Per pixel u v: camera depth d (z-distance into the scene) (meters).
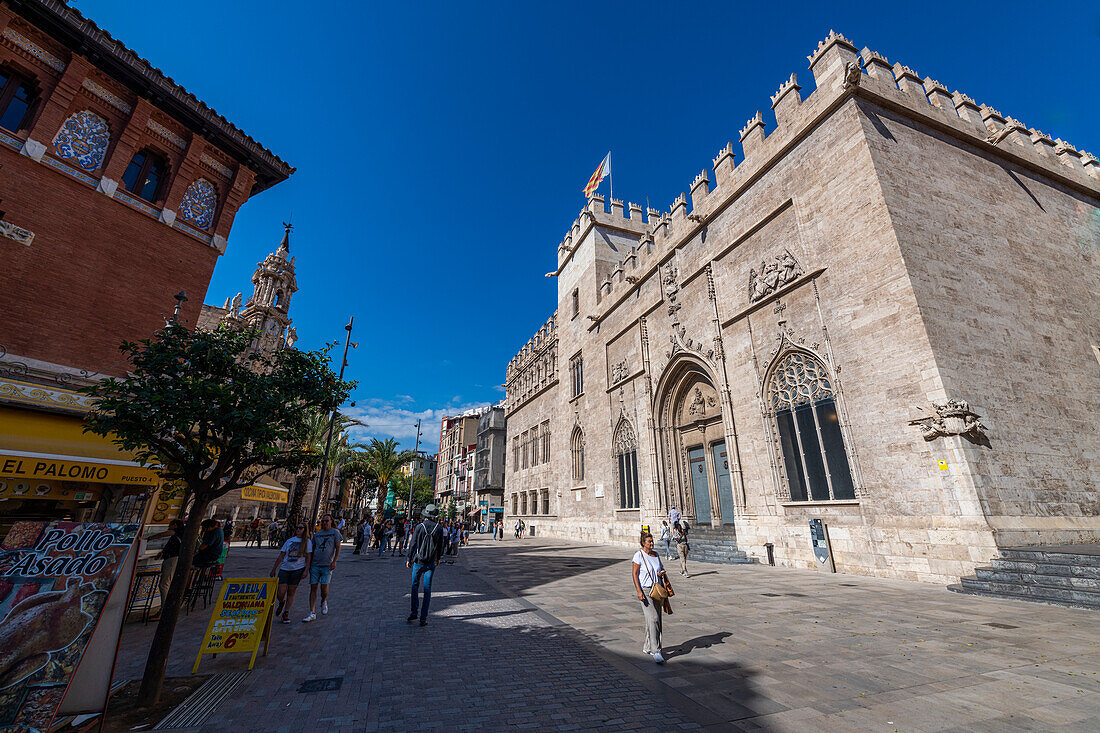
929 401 12.70
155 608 9.06
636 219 37.78
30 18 10.08
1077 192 20.53
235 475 5.91
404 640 7.23
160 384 5.34
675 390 24.91
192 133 12.61
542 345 44.47
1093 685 4.86
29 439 8.13
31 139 9.84
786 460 17.30
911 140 16.27
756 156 19.83
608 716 4.41
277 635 7.57
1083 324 16.84
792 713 4.39
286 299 39.25
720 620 8.33
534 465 44.59
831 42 16.84
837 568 14.59
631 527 26.88
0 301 8.96
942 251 14.70
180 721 4.31
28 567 4.32
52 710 3.95
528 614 9.10
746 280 19.94
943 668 5.54
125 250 10.98
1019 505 11.89
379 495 46.34
